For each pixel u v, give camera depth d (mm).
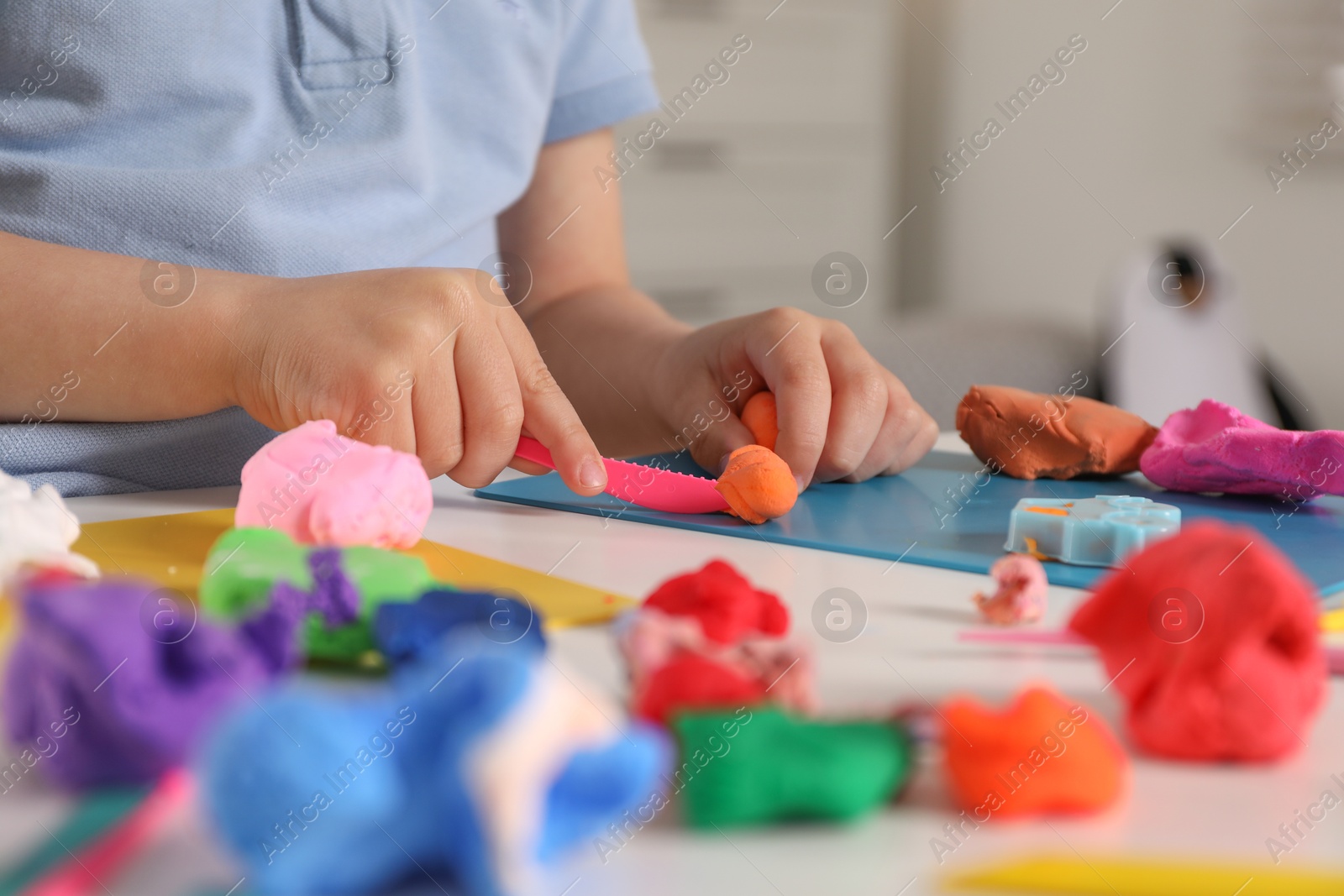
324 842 180
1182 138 1729
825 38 2271
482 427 579
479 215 874
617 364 839
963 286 2264
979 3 2182
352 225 780
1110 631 271
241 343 575
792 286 2332
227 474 687
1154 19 1763
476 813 179
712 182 2213
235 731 188
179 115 747
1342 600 400
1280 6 1548
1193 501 593
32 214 702
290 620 263
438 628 286
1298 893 192
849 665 314
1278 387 1558
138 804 216
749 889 193
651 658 257
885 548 474
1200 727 246
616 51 1003
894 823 218
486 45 871
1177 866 199
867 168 2373
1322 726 271
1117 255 1844
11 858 195
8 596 286
